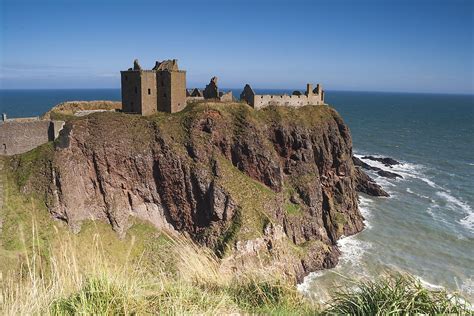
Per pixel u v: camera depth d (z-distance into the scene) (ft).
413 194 302.45
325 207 248.11
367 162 406.62
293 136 246.27
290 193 237.45
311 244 204.33
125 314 29.81
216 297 34.91
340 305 32.45
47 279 34.94
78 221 187.62
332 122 272.72
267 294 39.40
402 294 29.78
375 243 220.84
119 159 200.95
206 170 207.31
